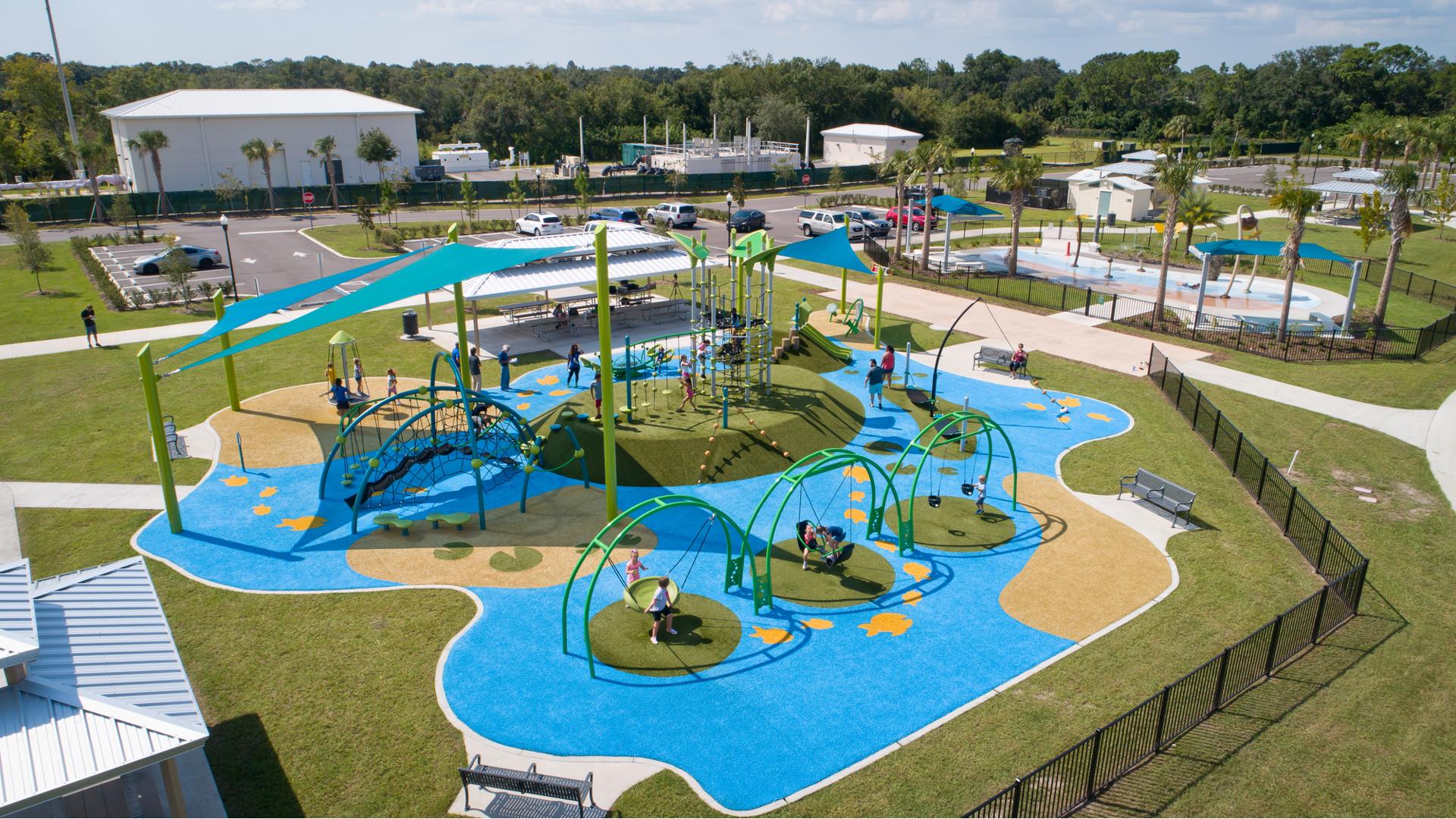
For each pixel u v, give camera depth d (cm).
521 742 1465
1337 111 14400
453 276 2164
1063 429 2883
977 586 1962
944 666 1680
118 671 1252
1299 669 1673
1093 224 7044
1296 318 4247
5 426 2772
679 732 1495
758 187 9088
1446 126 8050
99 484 2395
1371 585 1969
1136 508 2336
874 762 1424
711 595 1925
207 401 3027
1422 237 6500
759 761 1426
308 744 1451
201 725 1170
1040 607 1878
